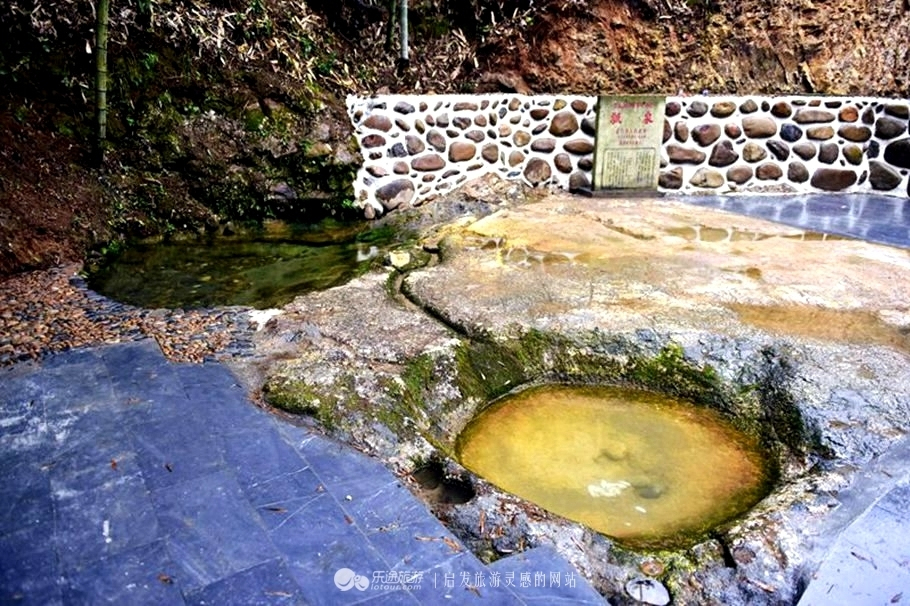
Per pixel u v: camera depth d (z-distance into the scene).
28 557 1.55
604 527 1.80
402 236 4.61
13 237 3.67
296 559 1.56
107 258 3.97
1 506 1.72
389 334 2.72
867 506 1.77
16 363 2.52
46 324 2.90
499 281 3.34
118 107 4.52
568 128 5.62
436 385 2.46
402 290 3.32
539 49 6.45
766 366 2.49
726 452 2.16
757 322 2.82
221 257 4.08
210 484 1.82
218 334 2.81
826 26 6.73
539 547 1.62
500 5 6.42
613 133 5.55
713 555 1.62
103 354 2.60
